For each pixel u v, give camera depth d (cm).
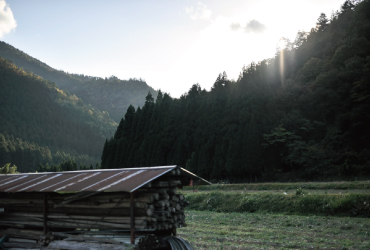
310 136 6088
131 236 1027
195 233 1766
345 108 6047
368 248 1298
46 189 1134
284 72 8450
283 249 1312
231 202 3008
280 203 2661
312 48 8812
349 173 4606
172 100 8244
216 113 6569
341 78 6388
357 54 6731
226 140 6078
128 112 9175
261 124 5956
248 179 5681
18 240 1391
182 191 4562
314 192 3045
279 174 5397
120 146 8538
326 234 1630
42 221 1309
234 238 1571
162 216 1053
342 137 5447
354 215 2208
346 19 9269
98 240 1155
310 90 6794
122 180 1052
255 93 6341
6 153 17012
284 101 6756
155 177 1012
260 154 5612
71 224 1214
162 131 7669
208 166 6275
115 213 1102
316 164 5022
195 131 6950
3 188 1304
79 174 1284
